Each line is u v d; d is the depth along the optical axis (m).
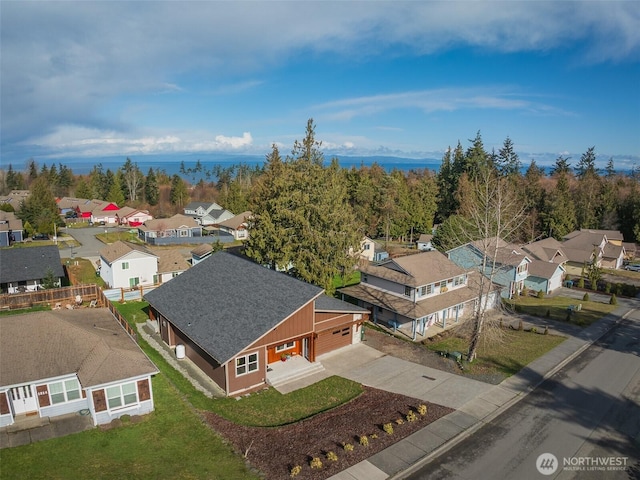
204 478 15.99
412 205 84.69
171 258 50.22
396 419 20.98
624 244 75.25
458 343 33.22
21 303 36.22
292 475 16.34
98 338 22.12
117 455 17.17
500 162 104.56
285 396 23.58
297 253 37.75
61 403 20.05
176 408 21.06
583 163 120.25
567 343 33.12
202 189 159.00
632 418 21.91
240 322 25.22
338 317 29.62
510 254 48.91
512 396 23.83
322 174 42.03
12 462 16.38
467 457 18.12
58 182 144.12
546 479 16.84
